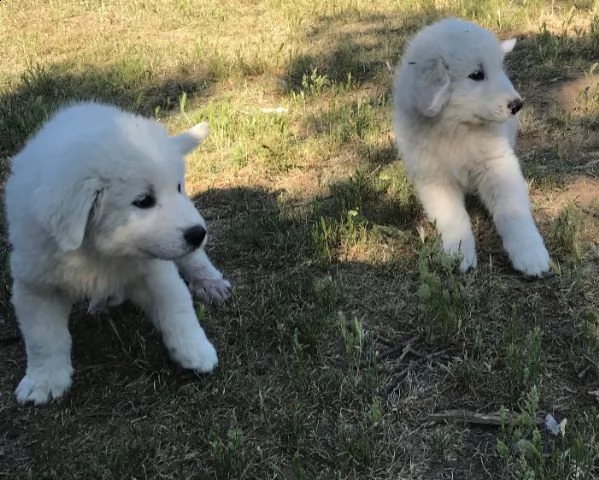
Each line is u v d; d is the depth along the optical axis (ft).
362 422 2.51
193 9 7.45
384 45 5.82
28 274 2.51
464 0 6.51
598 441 2.34
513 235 3.24
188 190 4.07
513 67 5.12
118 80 5.59
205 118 4.81
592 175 3.81
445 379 2.68
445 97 3.26
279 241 3.45
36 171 2.46
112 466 2.37
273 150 4.33
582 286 3.02
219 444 2.37
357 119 4.56
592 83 4.77
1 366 2.90
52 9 7.77
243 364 2.81
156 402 2.66
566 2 6.24
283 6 7.13
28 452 2.51
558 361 2.70
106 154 2.32
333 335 2.92
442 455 2.39
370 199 3.80
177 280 2.74
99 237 2.38
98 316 3.09
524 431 2.41
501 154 3.43
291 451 2.45
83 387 2.72
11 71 6.03
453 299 2.91
